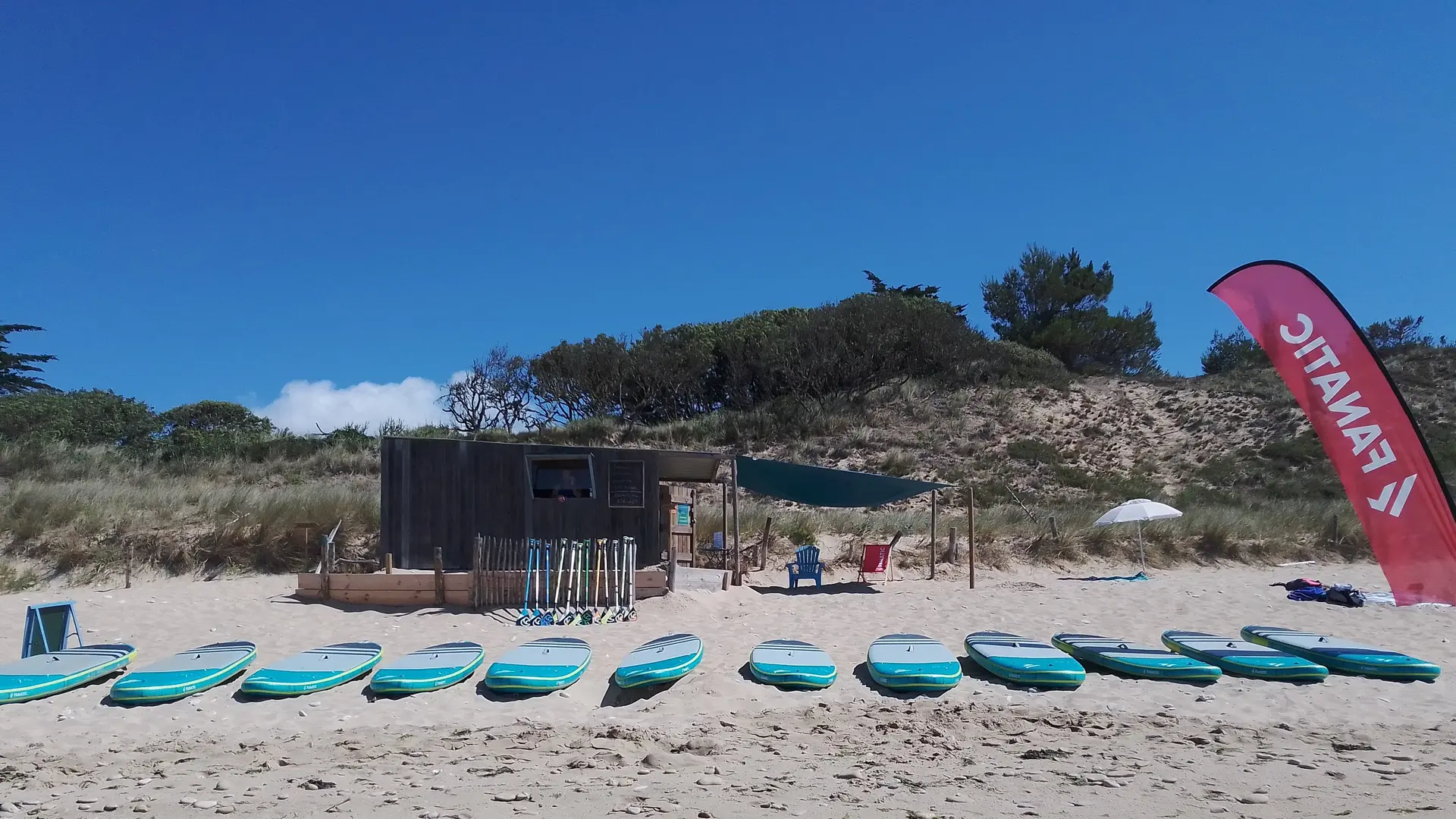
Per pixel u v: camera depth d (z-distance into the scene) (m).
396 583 13.47
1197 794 6.37
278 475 27.81
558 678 9.28
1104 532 20.06
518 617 12.73
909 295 53.38
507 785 6.63
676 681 9.49
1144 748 7.63
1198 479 29.25
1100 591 15.88
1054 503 27.03
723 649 11.02
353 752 7.63
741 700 9.05
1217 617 13.36
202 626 12.20
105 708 8.92
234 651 10.45
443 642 11.51
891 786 6.54
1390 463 11.23
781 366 36.50
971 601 14.62
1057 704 8.97
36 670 9.56
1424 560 11.07
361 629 12.10
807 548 16.58
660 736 8.00
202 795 6.48
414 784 6.68
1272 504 24.86
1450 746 7.73
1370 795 6.35
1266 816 5.89
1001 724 8.34
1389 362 36.25
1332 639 11.19
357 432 34.38
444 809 6.04
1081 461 31.11
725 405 38.62
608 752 7.47
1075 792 6.39
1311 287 11.70
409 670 9.51
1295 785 6.60
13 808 6.27
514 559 14.40
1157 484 28.98
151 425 33.53
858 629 12.41
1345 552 20.39
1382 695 9.34
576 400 38.75
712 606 13.71
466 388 39.81
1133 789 6.48
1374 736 8.03
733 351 37.84
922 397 35.41
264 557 15.77
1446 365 34.91
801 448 32.09
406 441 14.80
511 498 14.77
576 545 13.64
